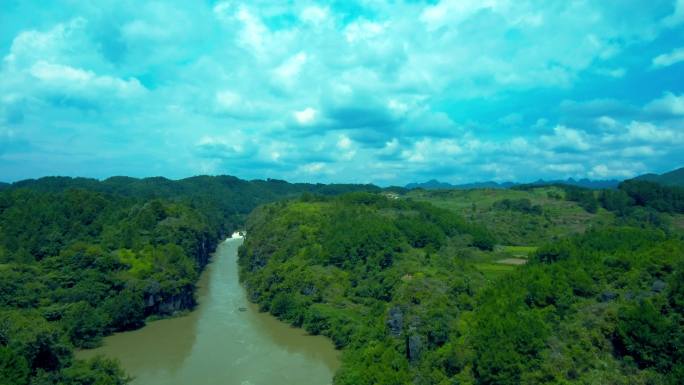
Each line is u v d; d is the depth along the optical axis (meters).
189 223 194.25
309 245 162.00
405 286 103.88
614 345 69.31
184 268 148.38
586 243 104.06
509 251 156.38
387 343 90.69
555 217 193.75
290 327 126.88
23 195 187.12
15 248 140.50
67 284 123.31
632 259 82.56
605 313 72.25
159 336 118.88
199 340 116.31
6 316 80.81
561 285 80.38
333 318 118.38
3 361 68.50
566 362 66.94
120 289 129.25
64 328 106.31
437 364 78.25
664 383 62.06
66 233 157.75
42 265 129.50
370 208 199.12
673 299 69.62
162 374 95.44
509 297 82.81
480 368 70.12
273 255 168.88
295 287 138.88
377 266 133.88
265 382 92.12
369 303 123.12
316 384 91.31
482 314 81.75
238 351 109.00
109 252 143.12
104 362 83.62
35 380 71.94
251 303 152.12
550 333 72.56
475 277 113.69
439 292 96.31
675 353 63.81
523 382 66.19
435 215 179.88
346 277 136.25
